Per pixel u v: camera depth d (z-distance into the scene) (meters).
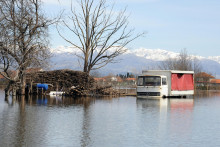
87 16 60.09
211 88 115.75
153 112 30.23
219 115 28.47
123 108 33.84
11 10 45.09
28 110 30.53
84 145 15.90
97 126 21.53
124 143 16.42
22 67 48.69
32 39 46.94
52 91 56.06
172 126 21.81
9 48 44.53
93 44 60.44
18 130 19.61
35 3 47.66
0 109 31.20
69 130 19.89
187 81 57.53
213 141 17.08
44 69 50.28
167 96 54.00
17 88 53.31
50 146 15.61
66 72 55.00
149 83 52.50
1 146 15.44
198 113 30.05
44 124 22.06
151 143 16.48
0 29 43.75
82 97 52.22
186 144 16.34
